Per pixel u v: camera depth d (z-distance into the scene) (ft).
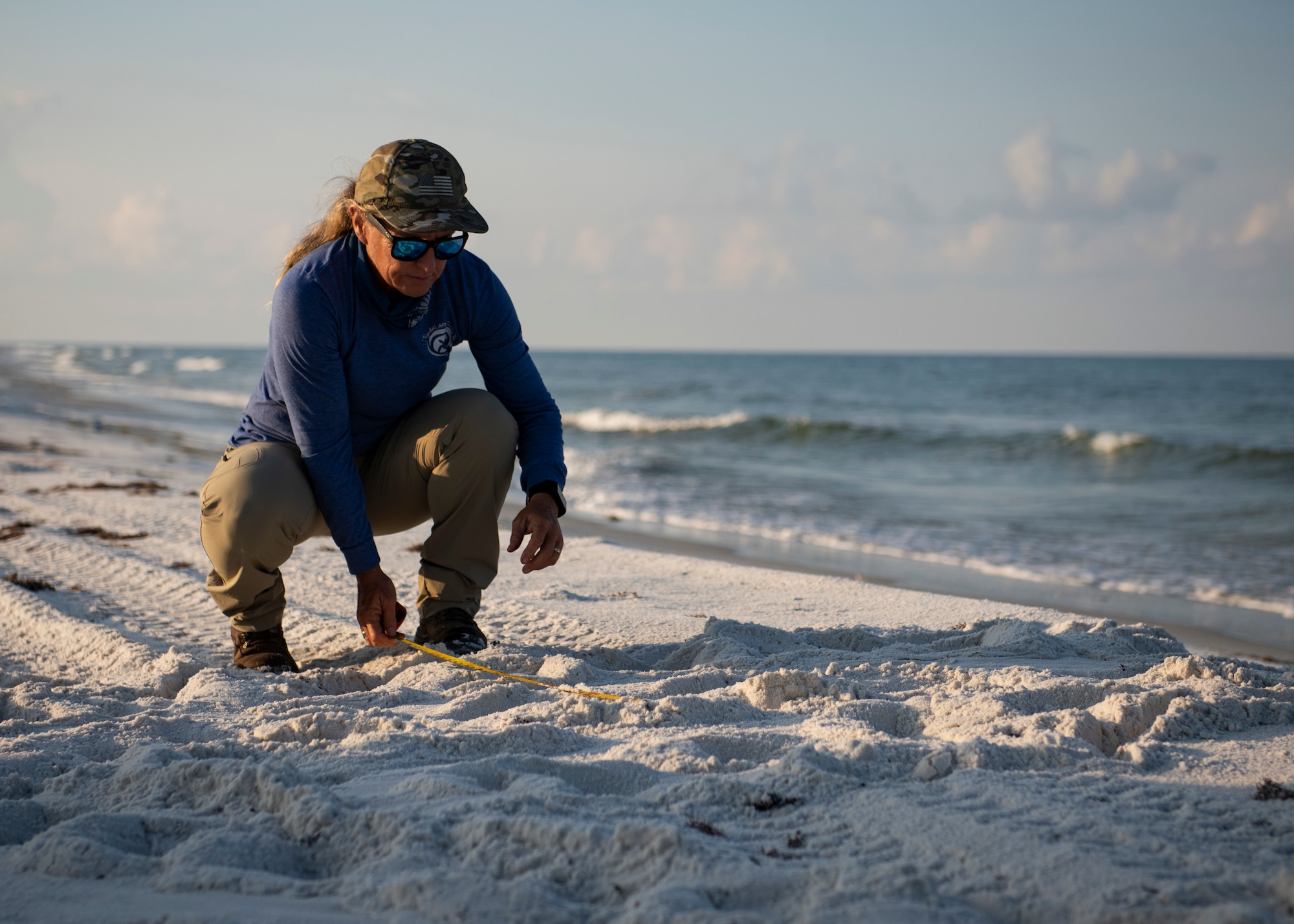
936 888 4.76
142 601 14.16
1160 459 54.29
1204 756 6.91
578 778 6.52
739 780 6.07
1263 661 14.89
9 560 16.90
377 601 9.52
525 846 5.19
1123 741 7.57
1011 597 20.07
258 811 5.87
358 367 9.38
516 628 12.87
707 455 56.29
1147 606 19.63
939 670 9.70
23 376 119.03
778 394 128.06
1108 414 98.27
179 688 9.74
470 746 7.18
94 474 30.01
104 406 76.64
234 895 4.76
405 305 9.25
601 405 110.32
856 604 15.55
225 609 10.11
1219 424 87.20
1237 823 5.56
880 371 210.79
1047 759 6.65
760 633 11.99
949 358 351.05
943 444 62.03
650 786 6.48
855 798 5.99
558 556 9.94
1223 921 4.13
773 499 36.24
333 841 5.45
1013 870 4.91
